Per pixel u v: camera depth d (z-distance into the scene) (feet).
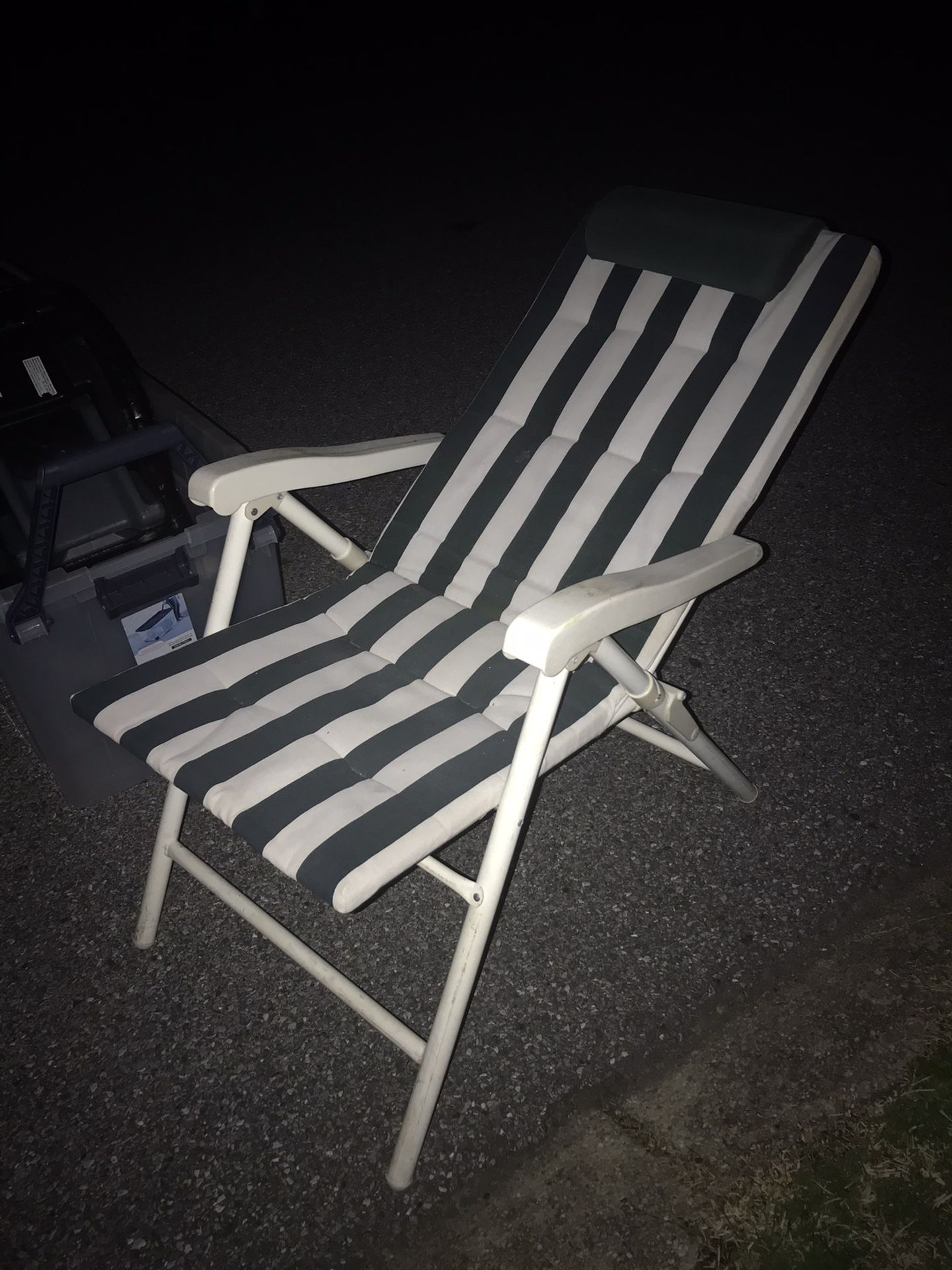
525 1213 4.31
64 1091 4.80
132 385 5.57
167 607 5.68
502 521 5.53
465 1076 4.80
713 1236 4.19
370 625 5.25
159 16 28.86
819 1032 4.90
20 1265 4.21
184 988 5.23
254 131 19.48
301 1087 4.80
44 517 4.68
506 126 18.81
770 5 27.32
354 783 4.18
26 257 14.34
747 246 5.04
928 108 18.52
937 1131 4.47
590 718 4.57
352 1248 4.23
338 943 5.42
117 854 5.95
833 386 10.23
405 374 11.01
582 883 5.67
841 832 5.89
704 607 7.57
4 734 6.77
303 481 5.08
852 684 6.86
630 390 5.41
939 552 8.01
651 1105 4.66
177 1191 4.43
